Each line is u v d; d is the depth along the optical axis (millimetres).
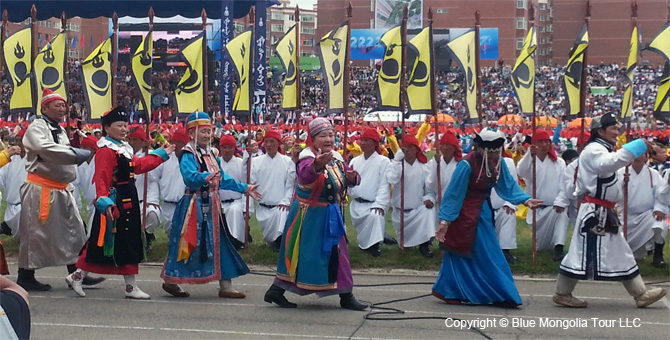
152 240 12945
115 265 8945
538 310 8648
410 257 11898
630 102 11383
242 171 12828
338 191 8492
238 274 9172
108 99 11742
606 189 8656
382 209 12086
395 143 12531
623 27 59719
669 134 29391
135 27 44812
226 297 9250
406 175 12266
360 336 7469
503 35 60062
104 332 7543
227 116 33156
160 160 9305
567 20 62344
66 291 9602
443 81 53781
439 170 11914
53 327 7727
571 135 35125
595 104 53000
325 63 12102
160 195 13016
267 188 12750
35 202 9328
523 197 8789
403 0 55188
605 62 60031
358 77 56906
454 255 8844
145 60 12297
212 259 8945
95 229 8938
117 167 8914
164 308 8648
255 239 13461
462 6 58719
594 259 8641
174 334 7496
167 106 43062
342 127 35000
